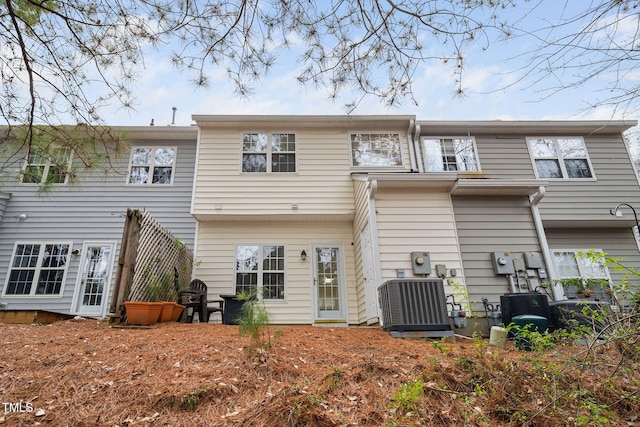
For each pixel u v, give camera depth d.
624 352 3.19
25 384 2.98
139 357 3.63
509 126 9.80
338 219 9.18
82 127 3.54
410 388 2.59
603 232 9.36
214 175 9.09
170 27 3.00
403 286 5.60
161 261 6.93
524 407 2.70
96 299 8.95
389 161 9.49
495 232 7.49
